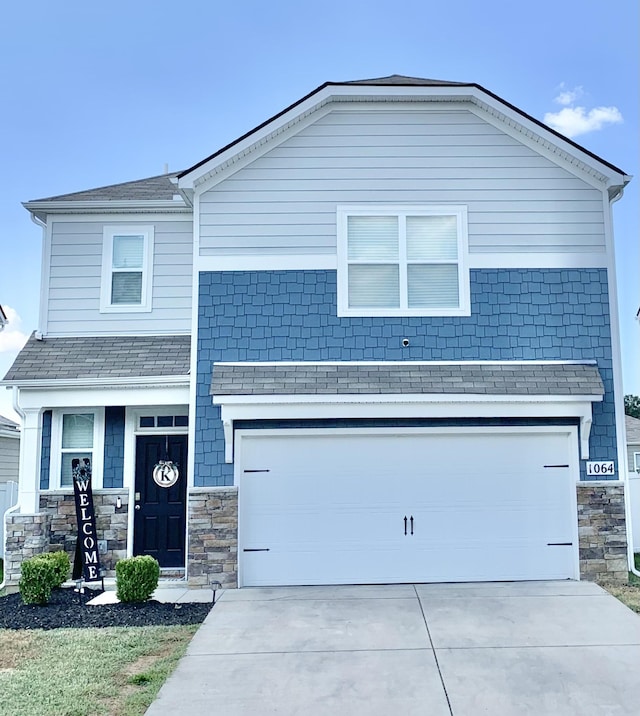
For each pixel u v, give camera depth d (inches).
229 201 389.1
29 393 390.3
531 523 372.5
